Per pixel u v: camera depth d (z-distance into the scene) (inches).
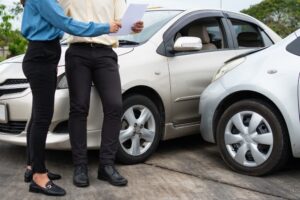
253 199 157.4
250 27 251.9
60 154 210.7
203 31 228.7
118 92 171.0
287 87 173.0
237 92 185.6
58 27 147.9
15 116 184.1
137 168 191.2
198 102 217.5
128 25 162.4
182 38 204.4
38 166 159.2
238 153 183.3
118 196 159.0
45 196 158.2
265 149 179.8
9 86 187.5
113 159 172.7
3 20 512.4
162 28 212.2
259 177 180.9
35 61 150.4
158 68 200.7
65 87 179.2
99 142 183.2
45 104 154.0
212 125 195.0
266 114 176.2
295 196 161.0
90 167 191.3
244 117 183.3
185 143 237.8
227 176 181.9
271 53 184.1
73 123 168.7
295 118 171.3
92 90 179.8
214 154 216.7
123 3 175.8
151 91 200.7
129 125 192.1
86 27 149.9
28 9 150.9
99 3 167.9
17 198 156.4
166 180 176.4
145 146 198.2
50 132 179.6
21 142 184.1
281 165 178.2
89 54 166.9
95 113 180.7
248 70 185.8
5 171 185.9
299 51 177.8
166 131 207.8
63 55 189.8
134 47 200.4
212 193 162.9
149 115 197.0
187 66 212.2
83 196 158.7
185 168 192.5
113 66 171.3
